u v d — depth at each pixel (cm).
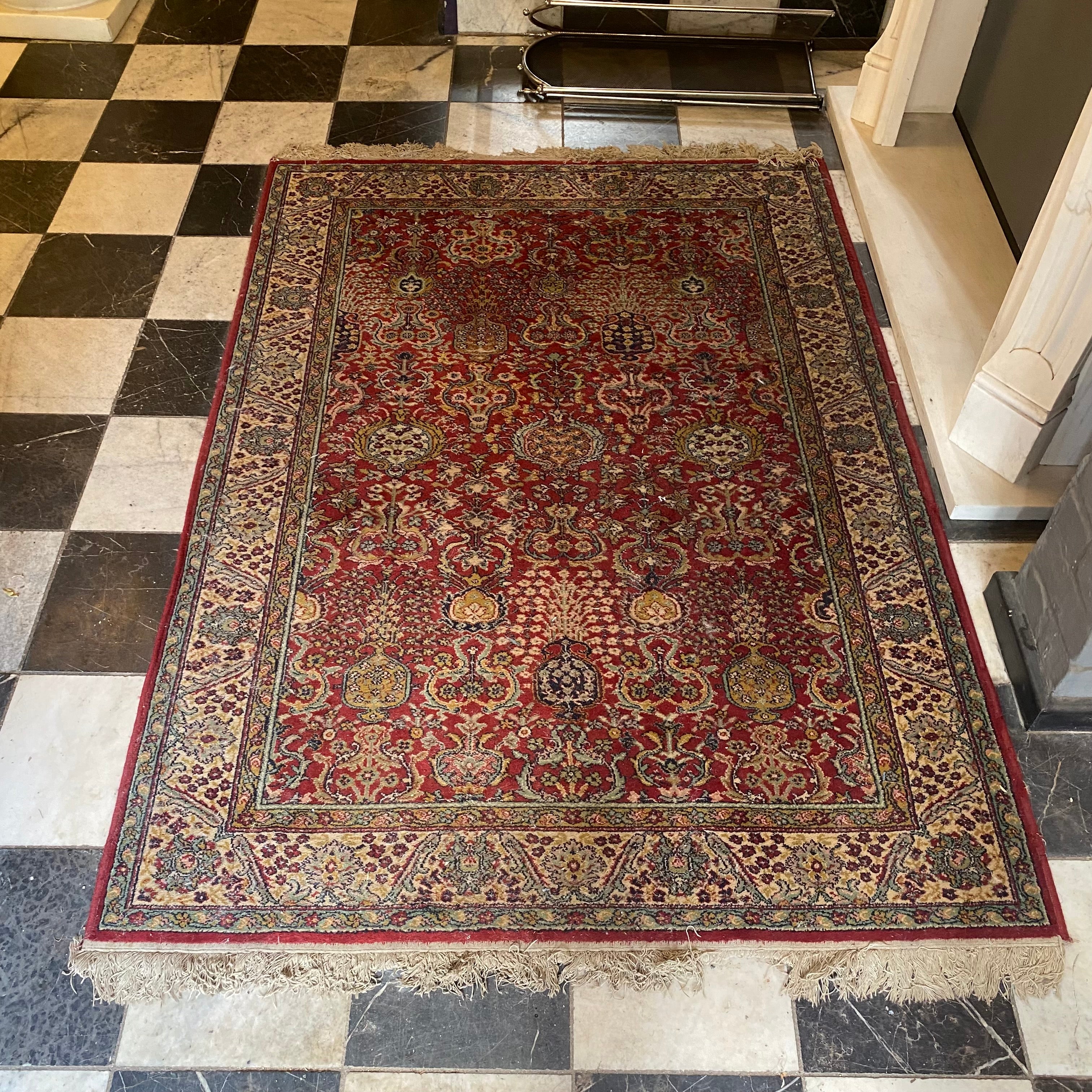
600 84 321
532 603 204
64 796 180
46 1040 157
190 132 306
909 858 174
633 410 237
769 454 229
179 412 237
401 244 274
